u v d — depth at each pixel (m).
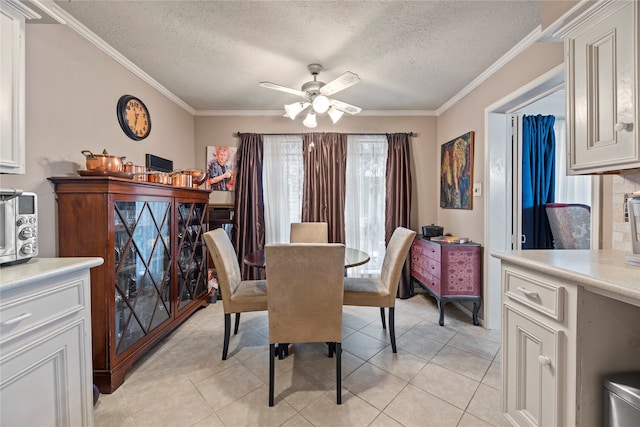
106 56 2.10
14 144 1.17
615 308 0.98
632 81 1.01
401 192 3.45
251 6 1.66
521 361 1.22
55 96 1.71
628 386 0.91
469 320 2.74
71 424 1.11
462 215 3.00
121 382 1.76
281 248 1.53
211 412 1.52
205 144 3.55
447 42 2.04
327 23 1.82
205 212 3.04
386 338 2.36
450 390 1.70
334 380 1.80
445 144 3.34
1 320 0.88
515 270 1.26
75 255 1.67
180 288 2.60
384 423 1.44
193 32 1.92
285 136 3.54
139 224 1.98
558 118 3.19
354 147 3.52
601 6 1.08
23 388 0.94
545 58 1.89
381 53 2.19
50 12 1.23
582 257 1.24
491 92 2.48
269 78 2.62
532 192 2.87
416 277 3.22
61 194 1.66
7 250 1.06
